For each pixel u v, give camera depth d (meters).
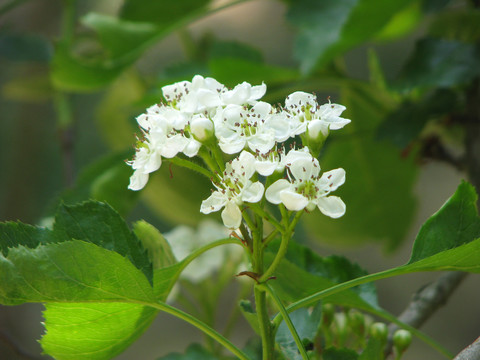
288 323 0.26
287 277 0.29
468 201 0.28
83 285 0.26
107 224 0.27
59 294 0.26
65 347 0.28
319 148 0.26
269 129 0.26
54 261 0.26
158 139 0.26
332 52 0.35
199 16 0.40
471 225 0.28
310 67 0.35
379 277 0.27
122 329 0.28
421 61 0.36
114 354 0.28
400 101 0.39
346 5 0.36
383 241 0.46
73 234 0.27
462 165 0.38
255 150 0.26
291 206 0.25
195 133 0.26
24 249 0.26
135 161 0.27
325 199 0.26
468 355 0.26
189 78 0.39
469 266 0.27
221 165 0.26
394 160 0.43
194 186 0.45
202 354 0.36
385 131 0.36
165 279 0.28
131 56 0.39
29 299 0.26
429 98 0.36
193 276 0.38
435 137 0.39
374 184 0.44
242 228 0.27
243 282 0.38
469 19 0.38
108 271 0.26
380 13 0.34
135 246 0.27
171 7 0.42
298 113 0.27
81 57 0.47
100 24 0.39
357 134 0.40
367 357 0.27
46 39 0.48
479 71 0.35
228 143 0.26
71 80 0.39
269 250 0.30
